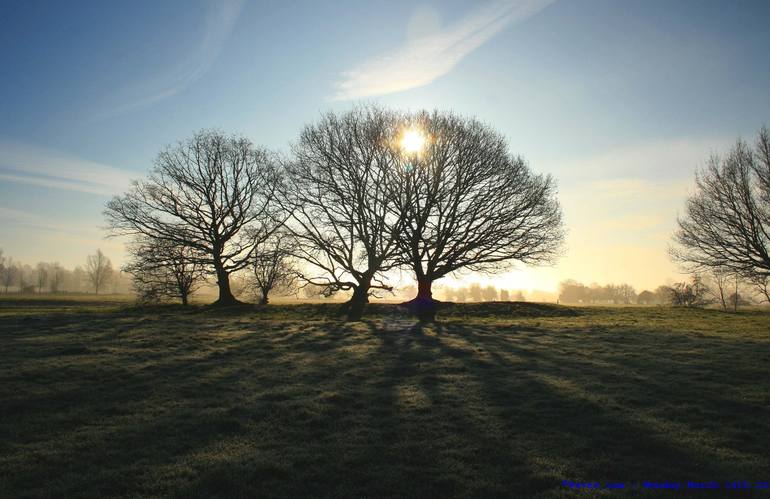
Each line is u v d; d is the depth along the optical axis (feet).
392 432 36.06
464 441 34.19
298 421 38.50
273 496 27.07
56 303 219.61
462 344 72.74
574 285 562.25
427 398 44.21
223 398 44.57
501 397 44.42
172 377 51.55
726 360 56.90
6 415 39.55
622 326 96.48
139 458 31.94
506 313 141.08
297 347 70.23
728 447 32.63
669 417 38.27
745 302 273.95
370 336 81.82
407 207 126.21
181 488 27.78
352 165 132.26
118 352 64.18
